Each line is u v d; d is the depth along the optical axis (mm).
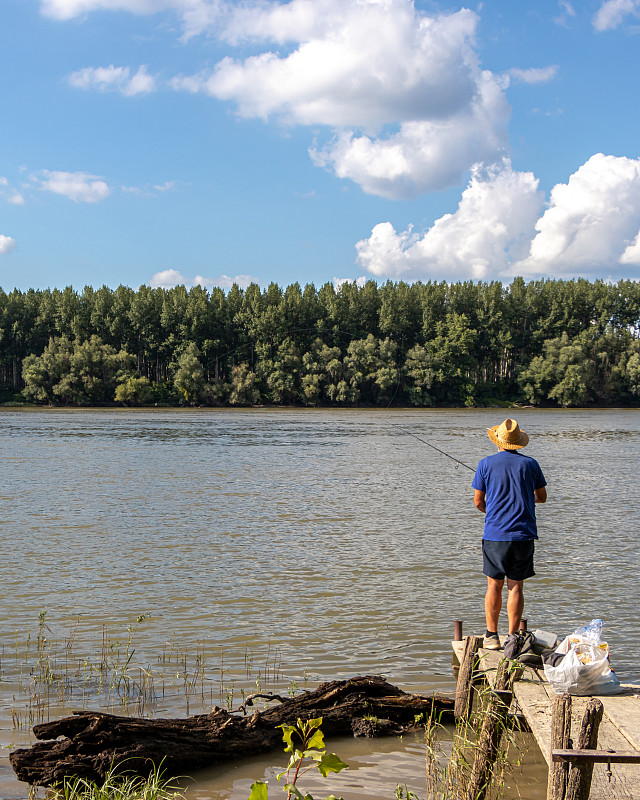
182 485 24859
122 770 5758
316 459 35188
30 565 12930
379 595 11109
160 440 46281
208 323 118000
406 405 114750
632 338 121438
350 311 123625
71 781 5641
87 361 104250
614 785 4402
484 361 126000
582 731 4211
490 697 5730
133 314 117938
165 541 15281
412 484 25938
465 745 5867
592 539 15750
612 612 10250
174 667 8039
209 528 16875
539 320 126812
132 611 10195
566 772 4066
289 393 109188
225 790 5688
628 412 103938
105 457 34625
